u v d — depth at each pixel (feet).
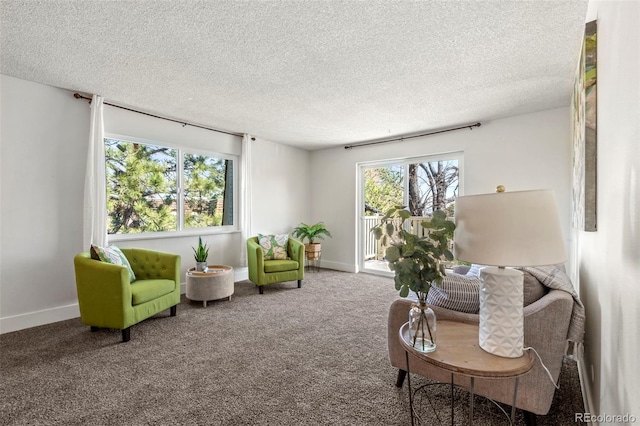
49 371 6.71
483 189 13.17
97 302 8.30
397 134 15.35
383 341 8.39
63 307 9.93
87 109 10.46
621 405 3.14
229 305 11.46
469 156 13.56
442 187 14.78
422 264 4.37
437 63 8.02
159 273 10.29
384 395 5.93
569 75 8.68
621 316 3.19
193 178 13.98
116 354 7.52
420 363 5.76
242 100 10.72
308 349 7.88
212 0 5.65
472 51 7.41
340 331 9.07
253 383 6.31
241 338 8.53
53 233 9.78
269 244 14.47
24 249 9.26
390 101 10.77
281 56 7.69
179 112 12.10
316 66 8.21
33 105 9.39
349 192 17.95
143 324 9.50
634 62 2.80
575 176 7.45
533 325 4.73
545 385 4.71
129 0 5.67
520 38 6.83
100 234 10.45
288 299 12.26
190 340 8.37
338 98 10.50
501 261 3.76
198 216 14.17
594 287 4.79
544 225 3.71
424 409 5.52
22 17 6.19
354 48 7.29
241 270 15.47
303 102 10.91
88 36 6.89
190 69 8.45
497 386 5.05
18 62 8.16
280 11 5.94
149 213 12.51
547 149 11.69
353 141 17.02
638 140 2.68
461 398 5.87
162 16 6.15
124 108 11.52
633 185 2.83
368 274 17.07
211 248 14.35
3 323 8.82
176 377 6.51
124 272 8.18
